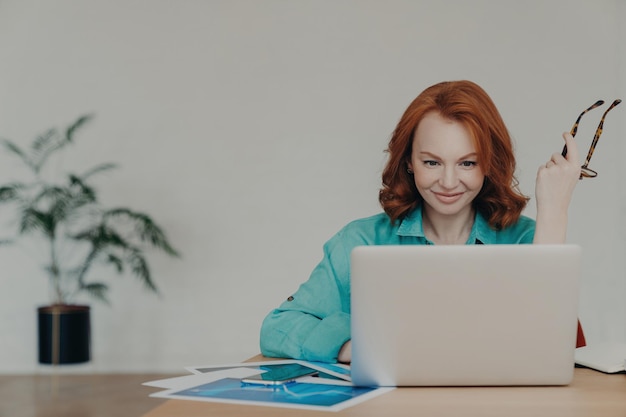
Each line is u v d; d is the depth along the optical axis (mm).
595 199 4953
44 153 5246
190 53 5227
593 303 4953
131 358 5262
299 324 1632
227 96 5215
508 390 1254
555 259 1235
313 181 5184
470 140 1554
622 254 4926
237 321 5223
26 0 5277
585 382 1323
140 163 5262
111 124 5266
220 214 5230
